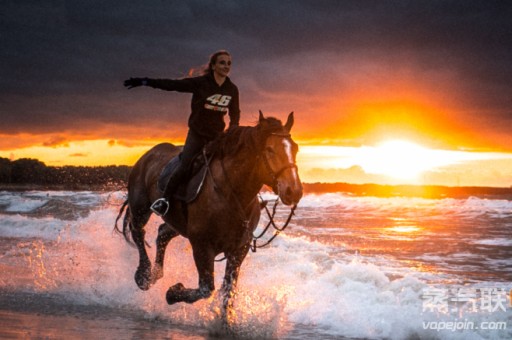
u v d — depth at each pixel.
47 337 5.80
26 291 8.37
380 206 26.81
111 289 8.59
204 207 6.39
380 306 7.24
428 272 9.75
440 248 12.84
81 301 7.90
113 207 20.33
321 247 12.78
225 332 6.34
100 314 7.17
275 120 6.02
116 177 47.19
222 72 6.69
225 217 6.30
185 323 6.86
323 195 34.66
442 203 27.83
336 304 7.55
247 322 6.44
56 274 9.62
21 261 11.02
